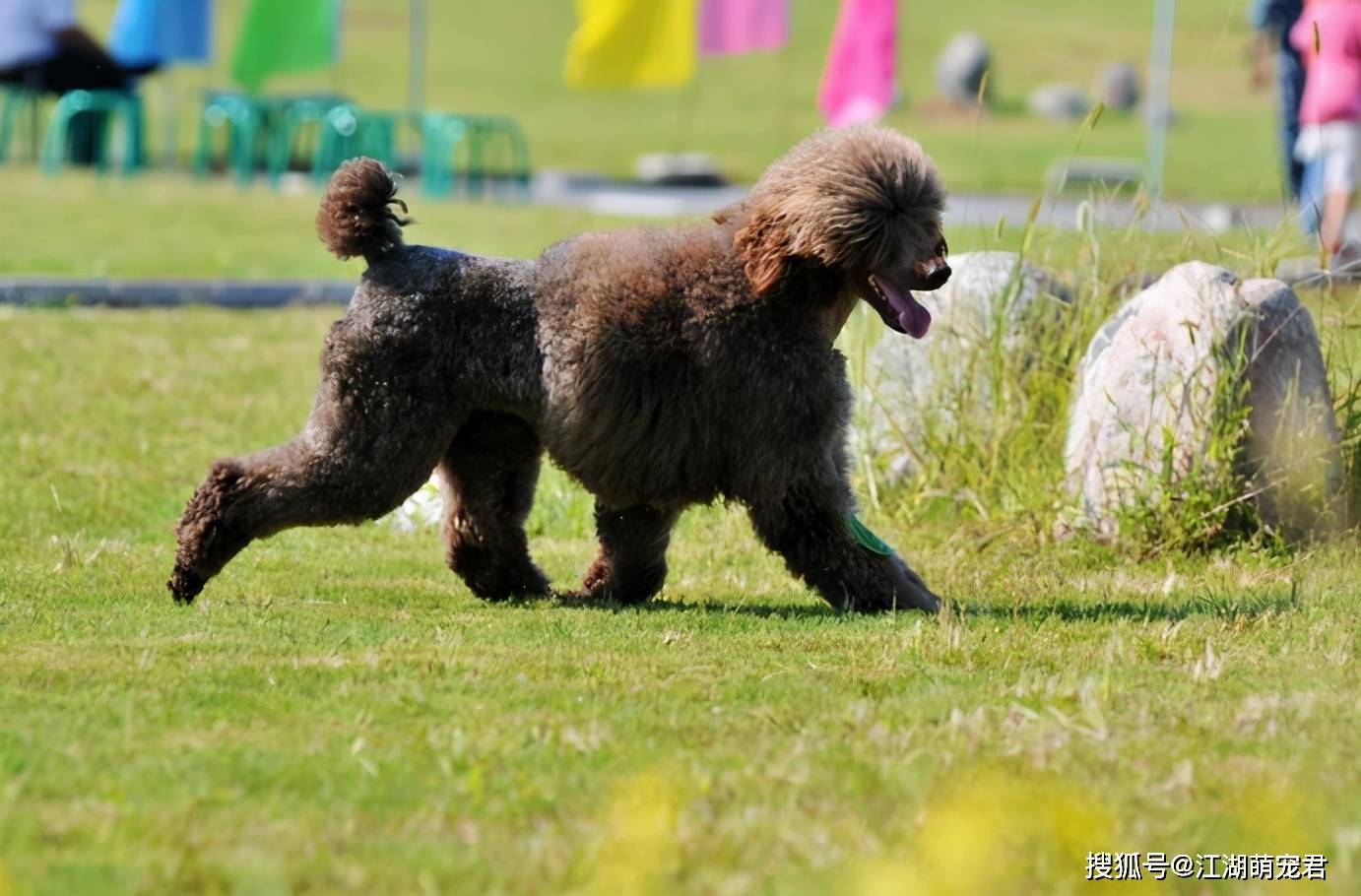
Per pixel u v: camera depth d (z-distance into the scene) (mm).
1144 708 8742
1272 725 8477
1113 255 15445
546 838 6914
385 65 65000
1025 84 66438
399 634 10445
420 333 10773
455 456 11578
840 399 11078
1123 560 13203
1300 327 13406
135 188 39688
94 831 6852
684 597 12273
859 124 11086
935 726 8453
